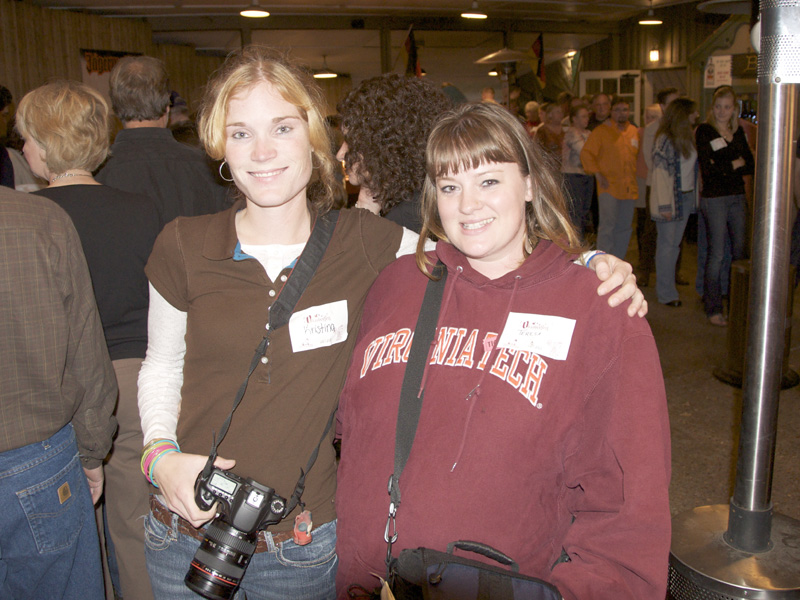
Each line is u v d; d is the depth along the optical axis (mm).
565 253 1273
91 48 9195
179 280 1392
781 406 3648
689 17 11555
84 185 2021
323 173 1455
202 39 11086
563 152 6922
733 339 4039
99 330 1642
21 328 1415
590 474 1199
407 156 1974
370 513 1262
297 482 1344
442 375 1255
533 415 1167
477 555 1175
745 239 4945
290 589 1375
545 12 11273
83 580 1638
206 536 1280
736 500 1761
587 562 1151
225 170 1797
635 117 12648
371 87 1992
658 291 5707
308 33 10867
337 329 1389
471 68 14898
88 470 1754
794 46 1510
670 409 3734
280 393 1343
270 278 1367
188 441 1376
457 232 1260
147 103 2482
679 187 5359
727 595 1631
